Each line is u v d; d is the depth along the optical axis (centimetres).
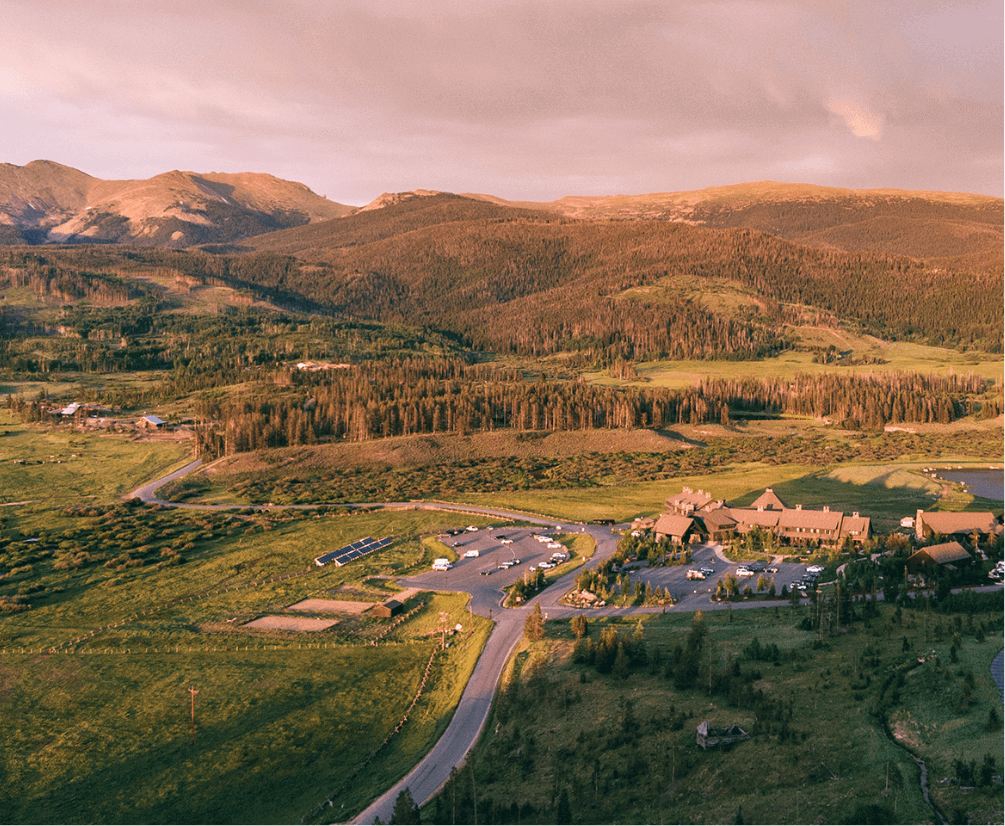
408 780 8775
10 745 9956
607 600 13400
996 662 8575
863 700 8231
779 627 10944
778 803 6875
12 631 13212
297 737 9931
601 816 7412
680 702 8944
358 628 13262
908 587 12256
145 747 9825
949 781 6694
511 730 9400
